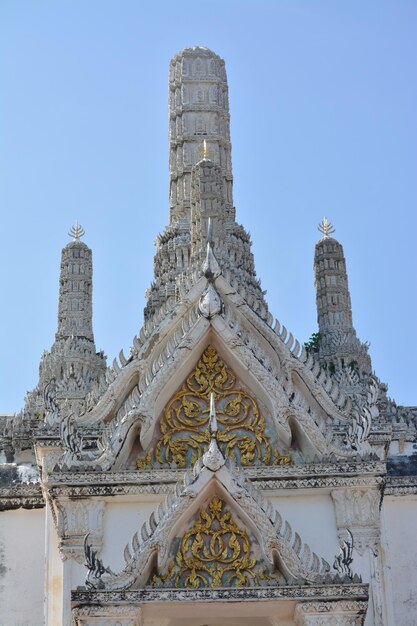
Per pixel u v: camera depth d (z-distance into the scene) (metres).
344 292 47.12
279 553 23.59
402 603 31.42
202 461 24.12
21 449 36.44
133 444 26.83
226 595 23.02
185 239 45.75
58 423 30.52
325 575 23.27
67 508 26.22
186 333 27.27
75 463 26.38
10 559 32.62
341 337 45.78
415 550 31.91
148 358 29.30
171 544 23.91
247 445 26.84
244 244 45.50
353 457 26.45
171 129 51.50
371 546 26.05
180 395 27.28
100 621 22.83
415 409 37.22
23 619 32.03
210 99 51.72
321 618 22.84
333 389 29.34
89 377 43.66
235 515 24.14
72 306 47.09
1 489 33.19
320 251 47.81
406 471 33.66
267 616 23.64
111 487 26.14
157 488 26.16
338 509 26.23
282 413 26.75
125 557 23.83
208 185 40.34
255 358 27.19
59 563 28.94
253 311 29.61
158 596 22.97
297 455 26.75
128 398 28.20
